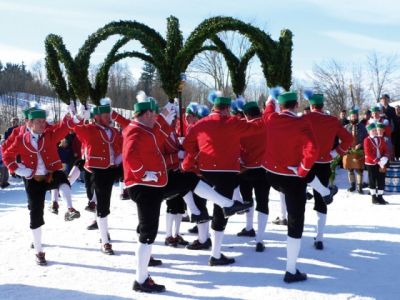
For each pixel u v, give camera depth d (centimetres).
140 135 513
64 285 534
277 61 775
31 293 510
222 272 571
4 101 4562
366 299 477
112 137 681
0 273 580
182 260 624
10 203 1209
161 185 519
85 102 757
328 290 504
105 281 547
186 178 609
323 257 619
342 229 766
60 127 649
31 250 686
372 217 857
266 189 655
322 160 645
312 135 520
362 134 1273
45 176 618
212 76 2278
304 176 521
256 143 651
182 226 821
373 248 656
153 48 746
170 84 734
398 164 1191
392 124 1380
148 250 514
